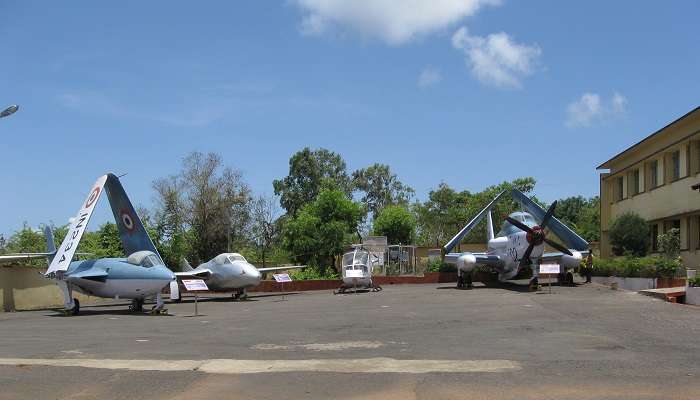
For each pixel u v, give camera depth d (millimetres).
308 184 68625
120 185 23969
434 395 7410
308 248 44938
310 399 7383
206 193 45438
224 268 28703
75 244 21844
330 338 12812
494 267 32469
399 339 12398
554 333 12836
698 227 30062
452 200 71312
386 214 56312
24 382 8438
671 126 30547
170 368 9320
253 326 15617
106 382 8406
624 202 38875
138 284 21391
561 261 28641
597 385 7855
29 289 26547
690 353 10273
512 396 7324
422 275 41219
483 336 12586
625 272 26391
